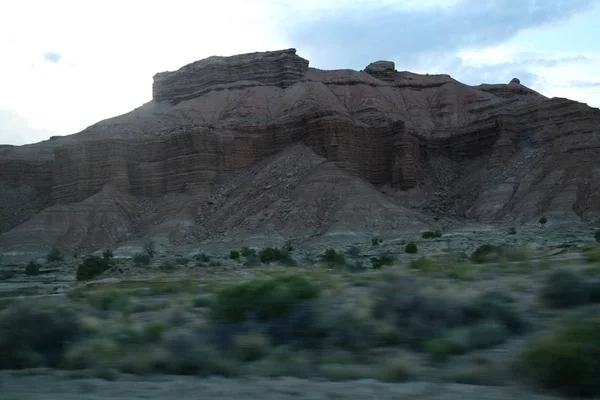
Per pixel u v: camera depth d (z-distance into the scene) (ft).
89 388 38.60
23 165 522.06
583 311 49.57
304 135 470.39
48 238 414.82
